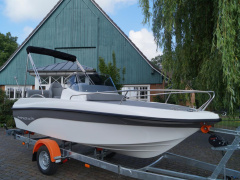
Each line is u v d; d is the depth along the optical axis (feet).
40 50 16.02
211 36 17.99
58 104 12.59
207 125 9.75
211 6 17.75
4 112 32.12
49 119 13.44
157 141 10.28
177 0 17.07
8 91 48.93
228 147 9.02
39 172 13.51
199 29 18.72
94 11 46.14
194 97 18.61
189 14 18.85
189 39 18.51
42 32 47.83
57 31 47.32
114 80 33.86
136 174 9.94
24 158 16.35
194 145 21.07
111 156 15.74
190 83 19.25
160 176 9.26
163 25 17.99
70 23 46.91
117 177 12.83
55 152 12.37
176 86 19.43
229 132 9.18
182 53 18.63
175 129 9.99
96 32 45.75
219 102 16.74
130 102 12.94
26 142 15.28
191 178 9.82
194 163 11.76
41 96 17.44
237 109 16.81
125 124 10.36
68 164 14.97
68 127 12.41
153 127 9.99
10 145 20.27
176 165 14.78
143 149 10.98
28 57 16.71
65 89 14.61
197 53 18.52
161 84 42.37
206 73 16.42
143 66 43.42
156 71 42.73
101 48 45.50
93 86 14.67
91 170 13.92
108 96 13.89
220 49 14.55
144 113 9.68
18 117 16.26
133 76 43.80
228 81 13.82
